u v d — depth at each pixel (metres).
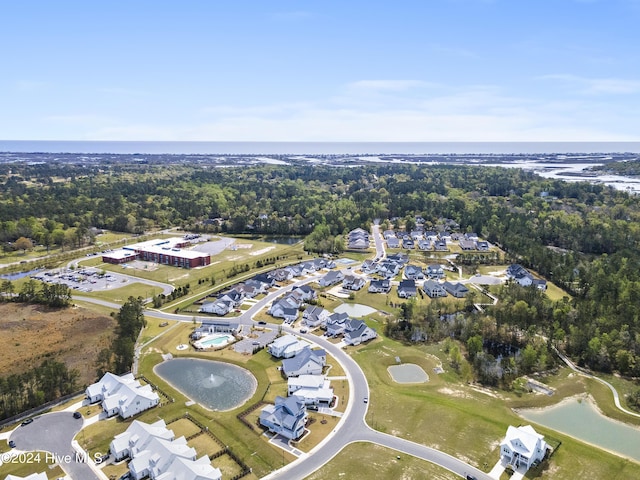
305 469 65.56
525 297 123.81
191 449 67.06
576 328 105.50
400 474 64.38
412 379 94.25
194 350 104.56
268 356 101.94
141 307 123.06
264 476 64.25
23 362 97.44
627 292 124.62
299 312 127.75
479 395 87.38
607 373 97.81
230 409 81.19
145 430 69.00
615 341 100.50
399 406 81.50
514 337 109.50
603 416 82.25
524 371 97.31
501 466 66.25
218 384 90.19
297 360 95.00
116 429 74.69
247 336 112.06
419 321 118.19
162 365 97.88
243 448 70.25
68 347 104.62
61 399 82.94
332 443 71.38
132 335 106.44
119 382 82.88
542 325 114.00
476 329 110.12
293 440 72.19
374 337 112.56
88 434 73.31
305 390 84.12
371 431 74.50
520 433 68.56
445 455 68.50
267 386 89.06
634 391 90.56
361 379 91.75
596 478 64.19
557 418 81.62
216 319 122.50
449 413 78.62
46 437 72.38
